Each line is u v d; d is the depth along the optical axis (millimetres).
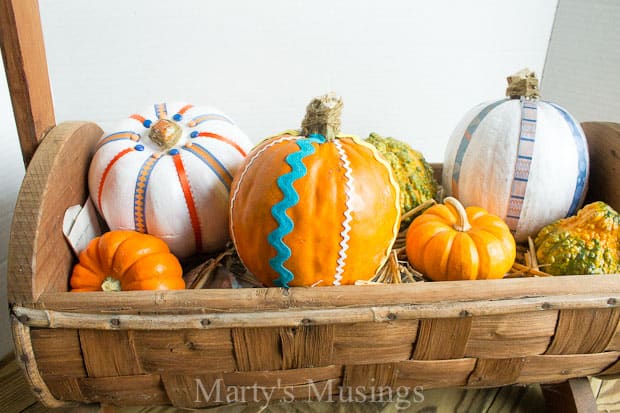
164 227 512
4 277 597
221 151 528
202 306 419
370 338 438
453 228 523
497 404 563
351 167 455
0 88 558
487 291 436
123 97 665
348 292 427
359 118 729
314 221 442
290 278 457
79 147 499
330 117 474
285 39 668
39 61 458
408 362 459
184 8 633
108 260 481
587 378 519
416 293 430
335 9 664
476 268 502
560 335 459
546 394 549
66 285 475
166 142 517
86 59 639
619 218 520
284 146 465
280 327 427
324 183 446
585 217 526
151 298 419
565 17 718
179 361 437
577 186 545
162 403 477
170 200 505
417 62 711
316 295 425
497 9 700
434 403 562
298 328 428
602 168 572
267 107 700
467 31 705
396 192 479
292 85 693
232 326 422
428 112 743
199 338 428
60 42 625
